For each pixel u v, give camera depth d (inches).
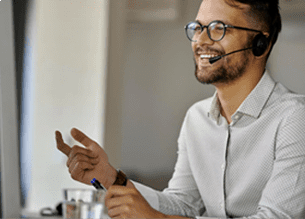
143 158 129.0
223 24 46.9
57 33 108.8
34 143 107.0
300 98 47.4
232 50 47.1
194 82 126.2
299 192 41.4
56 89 110.0
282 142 45.0
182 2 125.0
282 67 104.9
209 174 52.4
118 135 127.0
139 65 127.3
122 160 128.3
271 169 46.8
